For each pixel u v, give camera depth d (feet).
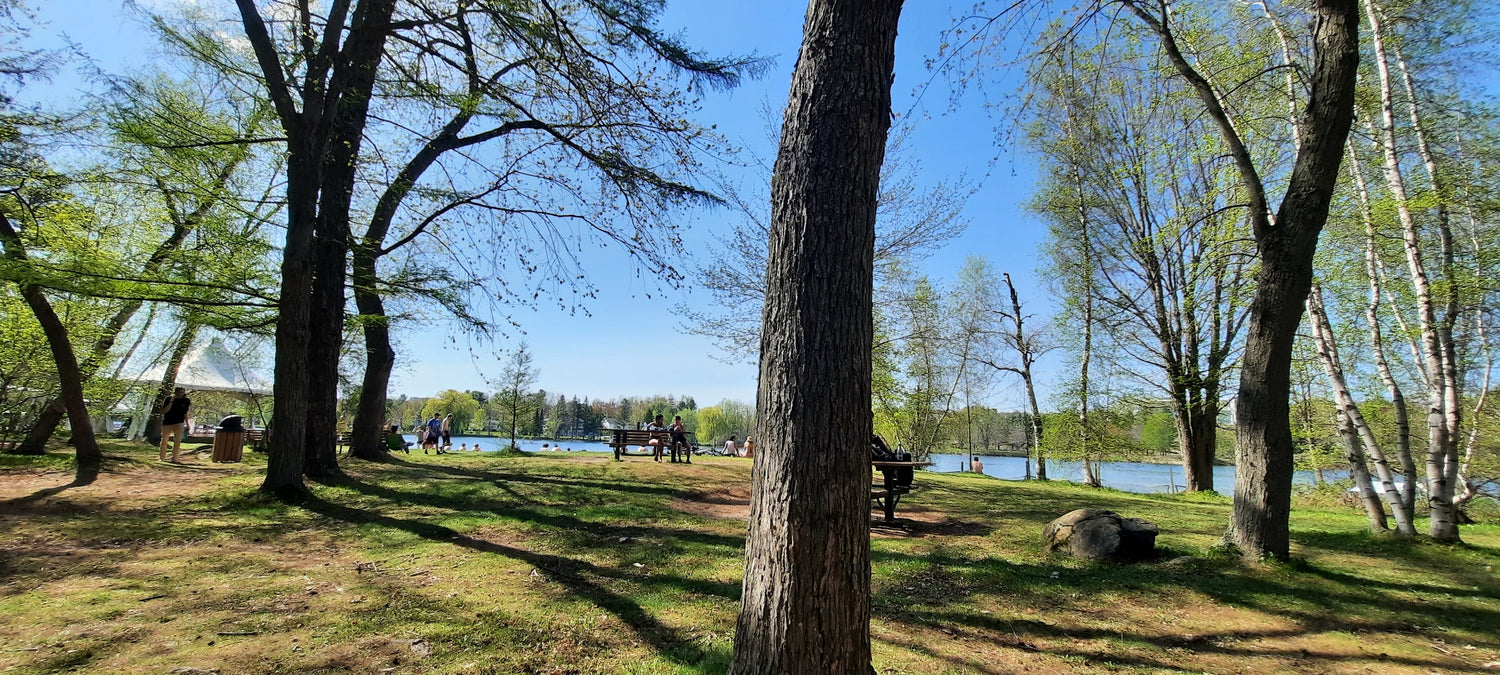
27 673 10.21
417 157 39.93
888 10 9.83
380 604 14.33
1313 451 58.23
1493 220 35.40
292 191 27.78
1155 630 15.05
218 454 41.37
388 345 46.44
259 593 14.74
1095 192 62.95
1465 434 50.57
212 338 57.11
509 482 34.47
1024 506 37.06
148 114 29.76
